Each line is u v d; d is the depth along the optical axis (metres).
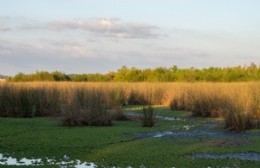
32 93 30.53
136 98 39.50
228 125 23.48
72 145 18.55
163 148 18.02
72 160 15.84
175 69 70.50
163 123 26.42
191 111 32.25
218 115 29.53
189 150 17.59
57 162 15.48
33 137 20.38
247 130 23.20
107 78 72.25
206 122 26.98
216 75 64.31
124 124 25.91
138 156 16.48
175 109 34.88
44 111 29.92
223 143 19.09
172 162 15.48
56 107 30.00
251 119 24.55
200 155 16.77
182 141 19.62
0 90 30.59
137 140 20.08
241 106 24.55
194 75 65.69
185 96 34.81
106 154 16.84
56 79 67.75
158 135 21.62
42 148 17.89
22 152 17.11
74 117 25.02
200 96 31.36
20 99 29.39
